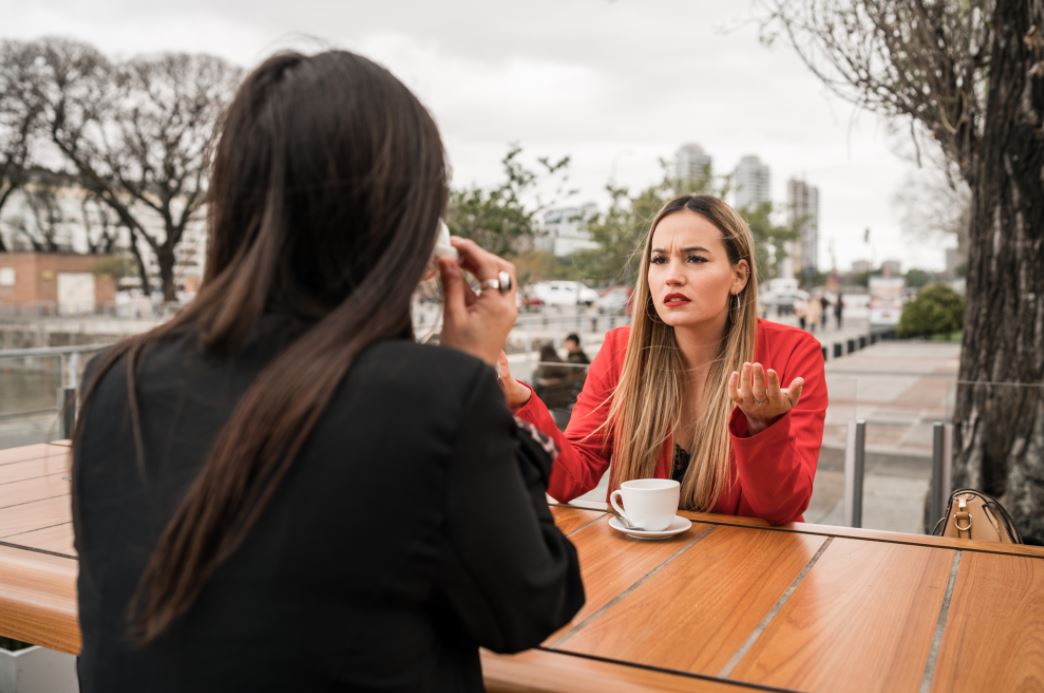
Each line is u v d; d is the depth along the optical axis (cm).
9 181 3641
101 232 4012
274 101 76
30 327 2175
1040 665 98
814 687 93
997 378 365
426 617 72
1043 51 333
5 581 131
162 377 74
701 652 102
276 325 73
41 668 204
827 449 317
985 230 368
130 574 69
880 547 147
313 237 75
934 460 331
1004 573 132
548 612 76
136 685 68
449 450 68
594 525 167
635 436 196
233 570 66
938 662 99
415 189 77
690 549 148
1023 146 353
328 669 66
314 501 66
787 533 158
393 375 69
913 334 2219
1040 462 324
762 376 146
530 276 614
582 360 578
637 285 200
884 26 354
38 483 200
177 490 69
